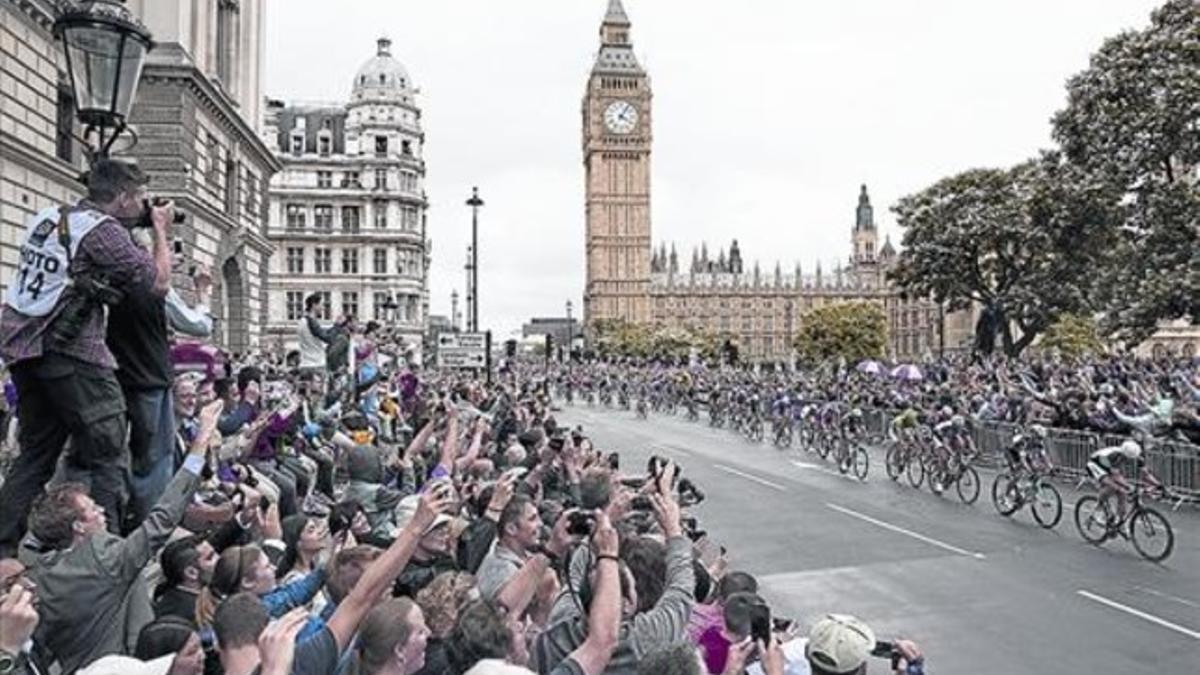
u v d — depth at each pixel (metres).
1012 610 12.26
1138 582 13.66
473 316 45.09
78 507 4.62
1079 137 39.47
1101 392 25.31
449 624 4.68
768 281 196.62
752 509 20.44
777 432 35.62
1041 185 42.34
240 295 39.44
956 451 21.98
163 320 5.74
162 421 5.88
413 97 102.06
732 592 5.91
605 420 50.25
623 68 173.88
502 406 21.34
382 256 97.25
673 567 5.19
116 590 4.57
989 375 34.00
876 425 33.22
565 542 5.74
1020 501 18.83
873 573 14.45
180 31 31.58
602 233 172.75
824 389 38.62
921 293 56.72
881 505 20.94
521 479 8.51
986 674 9.82
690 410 50.97
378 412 18.12
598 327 157.12
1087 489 22.45
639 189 173.50
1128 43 37.81
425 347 87.62
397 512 8.12
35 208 22.67
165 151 30.92
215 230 35.06
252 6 42.97
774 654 5.20
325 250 96.12
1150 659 10.25
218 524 6.41
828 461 29.88
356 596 3.93
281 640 3.50
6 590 3.89
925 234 54.84
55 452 5.27
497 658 4.07
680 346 137.62
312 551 6.24
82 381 4.98
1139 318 34.47
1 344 4.93
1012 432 25.52
